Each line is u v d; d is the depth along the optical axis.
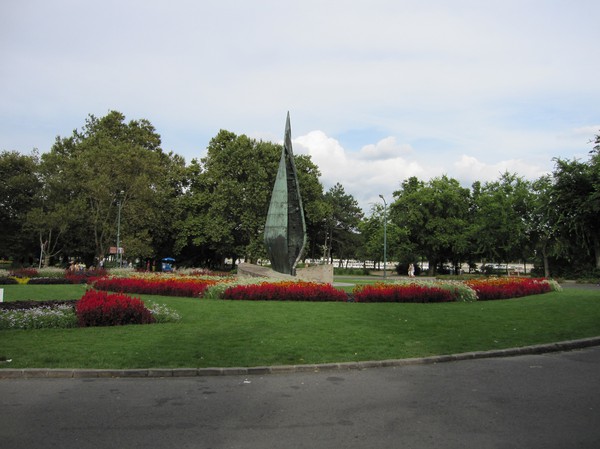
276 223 25.64
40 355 9.22
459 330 12.64
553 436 5.58
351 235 79.69
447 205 58.00
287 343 10.60
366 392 7.45
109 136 51.62
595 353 10.69
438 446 5.28
